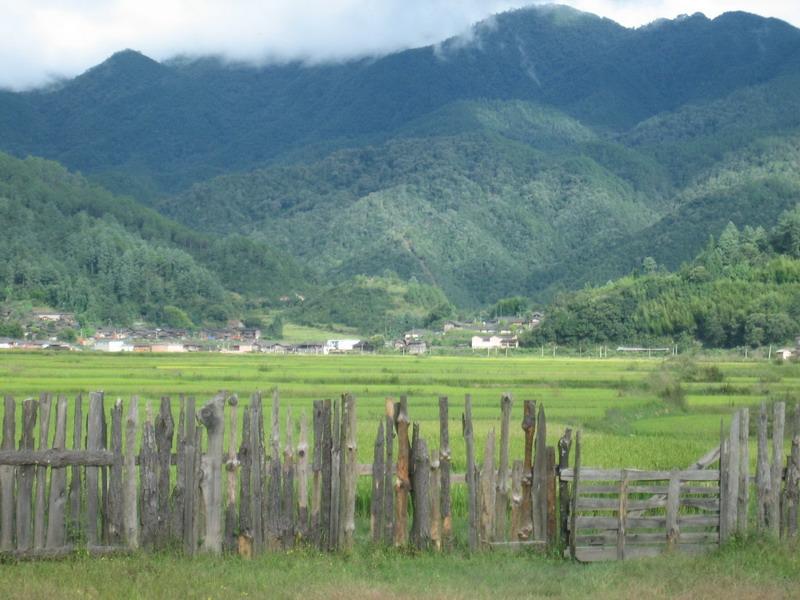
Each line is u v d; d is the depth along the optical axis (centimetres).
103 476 1967
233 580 1767
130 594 1664
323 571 1855
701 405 5903
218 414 1986
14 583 1712
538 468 2053
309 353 16838
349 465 2014
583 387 7650
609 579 1822
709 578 1817
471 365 11100
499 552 2014
